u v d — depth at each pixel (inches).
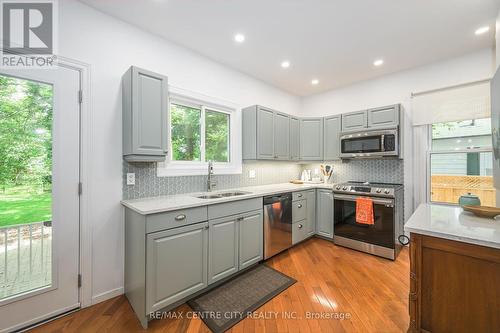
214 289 79.7
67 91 68.1
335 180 151.8
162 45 91.4
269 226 102.3
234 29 86.6
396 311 67.5
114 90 77.6
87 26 72.0
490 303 41.9
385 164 129.5
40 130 64.5
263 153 121.0
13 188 61.2
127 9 74.5
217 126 118.3
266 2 71.9
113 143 77.0
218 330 59.9
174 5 72.9
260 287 80.9
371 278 87.3
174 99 98.8
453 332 45.8
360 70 124.3
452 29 85.9
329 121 142.4
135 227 67.9
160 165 91.4
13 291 60.7
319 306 70.1
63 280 66.9
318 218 134.8
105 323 63.1
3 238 60.2
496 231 44.4
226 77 117.3
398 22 81.8
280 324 62.1
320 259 105.2
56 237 65.9
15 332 59.3
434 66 113.9
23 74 61.7
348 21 81.4
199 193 100.2
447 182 110.9
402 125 118.6
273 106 147.4
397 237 109.3
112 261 75.9
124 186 79.4
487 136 100.7
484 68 100.4
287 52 104.3
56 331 59.9
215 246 79.2
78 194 69.7
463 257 44.7
